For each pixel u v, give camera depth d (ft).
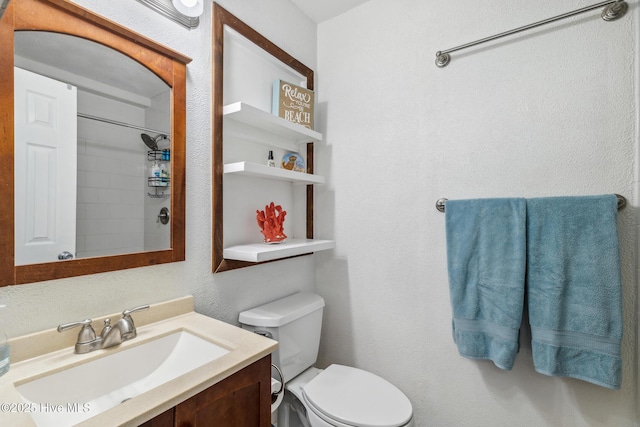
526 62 3.84
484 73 4.12
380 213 5.03
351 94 5.36
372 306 5.12
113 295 3.01
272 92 4.80
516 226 3.68
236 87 4.28
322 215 5.70
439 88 4.47
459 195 4.30
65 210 2.68
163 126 3.38
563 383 3.61
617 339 3.15
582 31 3.52
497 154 4.03
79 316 2.78
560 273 3.40
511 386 3.92
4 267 2.33
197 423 2.19
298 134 4.99
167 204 3.43
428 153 4.57
